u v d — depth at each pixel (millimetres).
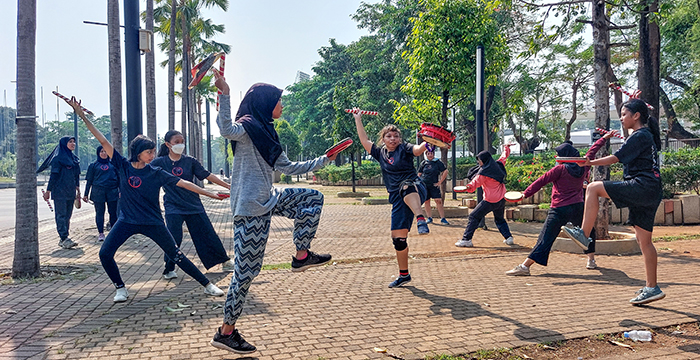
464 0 13000
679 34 24547
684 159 13812
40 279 5914
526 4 9727
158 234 4949
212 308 4609
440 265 6742
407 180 5133
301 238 3391
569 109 35250
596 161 4375
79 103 4422
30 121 6023
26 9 5941
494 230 10594
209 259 6152
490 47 13266
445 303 4707
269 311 4480
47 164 8430
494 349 3451
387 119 34844
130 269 6652
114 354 3416
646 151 4301
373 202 18156
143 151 4797
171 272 6035
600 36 8156
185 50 29984
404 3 30391
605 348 3500
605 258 7027
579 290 5168
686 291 4996
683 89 28438
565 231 4480
